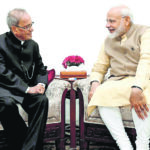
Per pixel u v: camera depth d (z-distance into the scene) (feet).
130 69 7.64
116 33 7.67
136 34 7.57
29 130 7.01
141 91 6.68
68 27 11.23
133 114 6.96
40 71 8.38
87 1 11.14
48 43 11.27
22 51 7.82
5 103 6.76
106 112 7.25
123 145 7.05
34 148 6.84
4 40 7.64
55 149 8.69
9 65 7.64
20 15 7.35
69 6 11.19
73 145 8.50
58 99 8.05
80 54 11.24
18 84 7.29
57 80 8.72
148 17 10.62
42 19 11.20
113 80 7.78
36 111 7.20
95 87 7.75
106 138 7.82
